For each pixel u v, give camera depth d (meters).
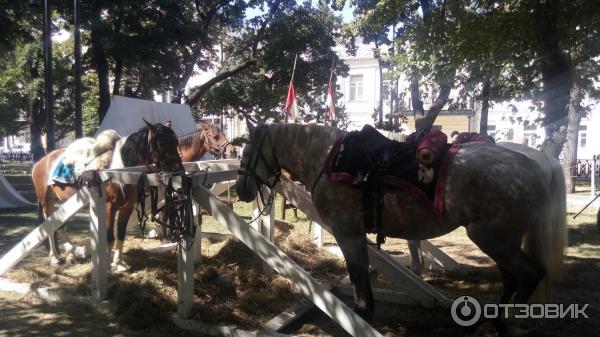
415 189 3.22
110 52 13.81
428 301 4.35
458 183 3.19
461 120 24.83
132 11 13.55
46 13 8.83
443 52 6.27
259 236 3.62
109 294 4.45
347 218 3.50
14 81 23.34
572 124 13.91
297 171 3.86
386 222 3.38
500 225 3.17
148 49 14.01
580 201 12.06
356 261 3.49
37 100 21.81
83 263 5.67
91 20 13.02
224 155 7.20
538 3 5.41
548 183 3.42
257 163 3.95
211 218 9.39
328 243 6.68
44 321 4.10
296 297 4.35
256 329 3.71
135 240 7.11
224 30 20.12
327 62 18.11
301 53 17.64
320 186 3.60
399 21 8.53
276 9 17.09
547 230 3.36
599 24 5.51
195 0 16.50
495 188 3.14
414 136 3.55
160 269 4.80
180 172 3.96
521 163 3.26
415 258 5.27
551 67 5.54
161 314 4.00
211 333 3.77
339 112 19.77
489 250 3.25
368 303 3.50
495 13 5.94
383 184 3.32
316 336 3.77
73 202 4.42
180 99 14.50
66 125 25.09
